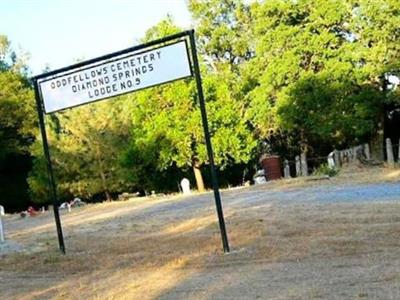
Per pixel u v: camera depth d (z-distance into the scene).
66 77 9.16
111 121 36.78
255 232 9.70
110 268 8.25
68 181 36.94
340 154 24.44
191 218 13.34
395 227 8.76
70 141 36.81
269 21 31.00
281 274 6.62
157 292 6.49
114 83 8.81
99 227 13.74
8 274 8.48
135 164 34.06
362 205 11.70
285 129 31.66
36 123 42.12
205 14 41.81
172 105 32.16
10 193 42.78
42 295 6.99
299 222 10.29
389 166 21.16
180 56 8.41
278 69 30.38
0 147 41.94
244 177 37.06
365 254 7.17
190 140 32.06
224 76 39.53
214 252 8.39
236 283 6.45
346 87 28.67
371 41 28.19
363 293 5.45
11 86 42.31
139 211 18.03
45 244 11.17
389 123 32.03
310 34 29.77
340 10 29.12
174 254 8.69
